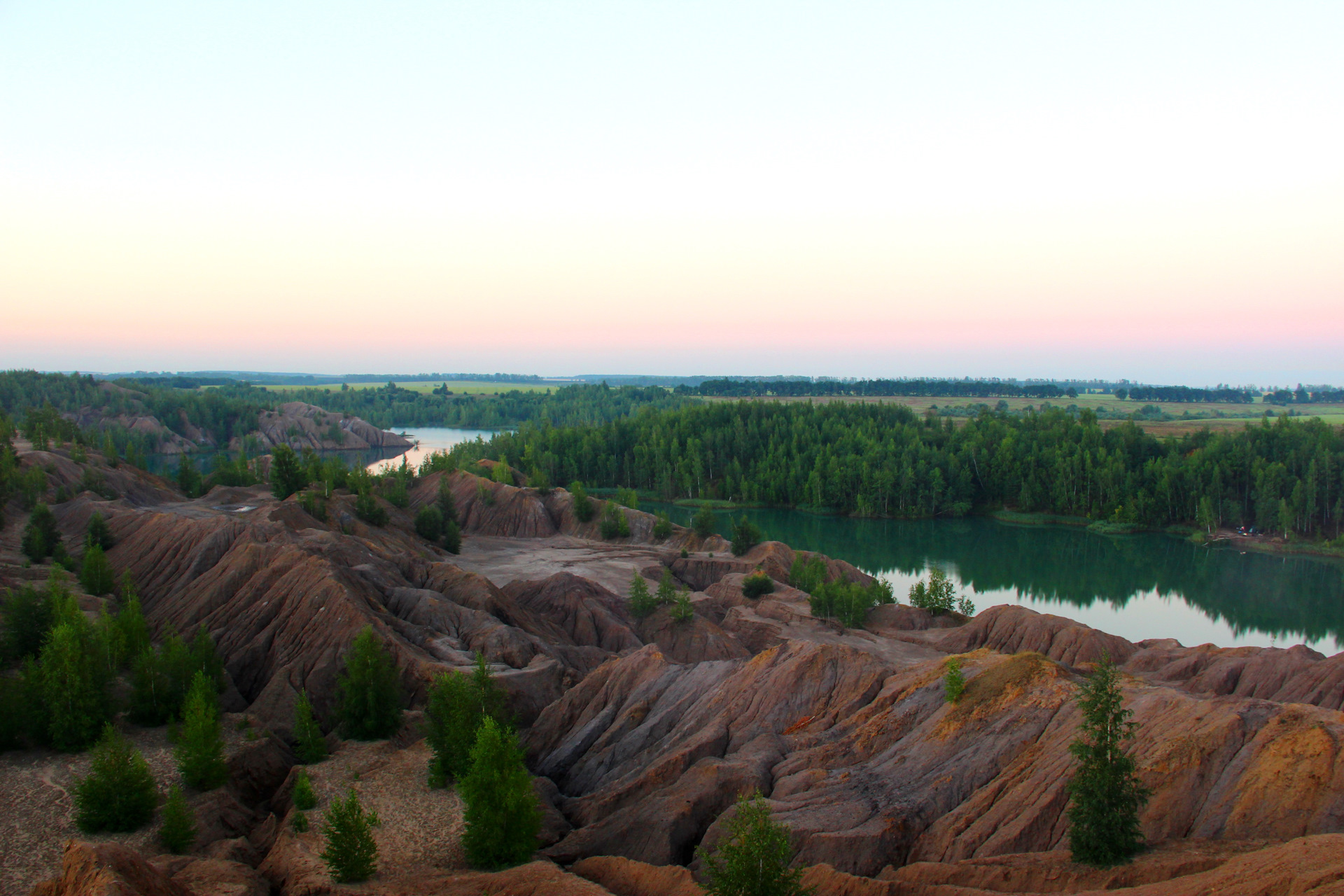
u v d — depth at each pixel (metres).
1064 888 29.59
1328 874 24.05
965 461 189.00
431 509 123.69
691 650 81.06
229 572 71.69
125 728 49.53
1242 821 31.97
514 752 37.72
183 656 52.69
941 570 132.62
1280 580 126.38
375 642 52.34
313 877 34.31
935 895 30.50
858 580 112.06
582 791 47.97
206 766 42.97
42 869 35.22
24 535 88.19
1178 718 38.59
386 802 42.88
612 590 98.75
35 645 56.16
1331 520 152.88
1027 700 42.06
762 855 29.05
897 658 75.50
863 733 45.19
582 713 56.09
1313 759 32.59
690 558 118.31
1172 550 148.38
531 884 33.25
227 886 32.53
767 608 92.00
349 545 81.88
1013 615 78.88
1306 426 177.38
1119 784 30.80
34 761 44.56
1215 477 159.50
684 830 39.00
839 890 32.03
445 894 33.03
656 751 48.72
